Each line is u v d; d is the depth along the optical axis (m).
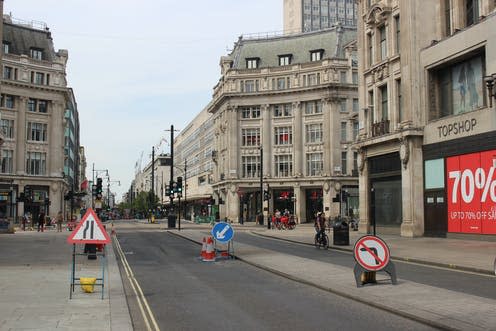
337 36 73.62
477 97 28.11
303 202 71.69
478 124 27.11
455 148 28.86
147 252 23.48
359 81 39.06
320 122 71.06
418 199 31.66
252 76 74.81
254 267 17.36
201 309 9.93
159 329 8.25
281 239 32.97
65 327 8.11
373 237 12.37
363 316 9.18
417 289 11.75
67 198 52.47
